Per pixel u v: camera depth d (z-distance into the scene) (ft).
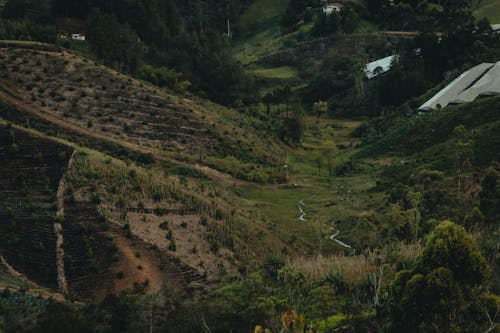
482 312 126.00
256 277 196.75
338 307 166.09
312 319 161.27
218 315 147.33
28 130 321.11
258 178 387.55
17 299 191.01
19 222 246.06
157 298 167.94
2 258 225.76
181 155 395.75
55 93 419.74
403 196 304.91
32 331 155.63
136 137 403.95
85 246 233.35
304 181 402.93
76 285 215.10
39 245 232.12
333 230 298.97
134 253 232.94
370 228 261.65
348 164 428.56
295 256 263.29
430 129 436.76
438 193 282.36
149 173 305.12
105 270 222.07
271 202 352.69
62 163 285.02
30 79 428.15
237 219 285.64
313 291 175.11
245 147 433.48
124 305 158.81
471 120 414.82
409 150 428.97
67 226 244.01
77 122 400.26
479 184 286.46
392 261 186.29
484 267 124.88
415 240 220.84
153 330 150.41
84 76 446.60
